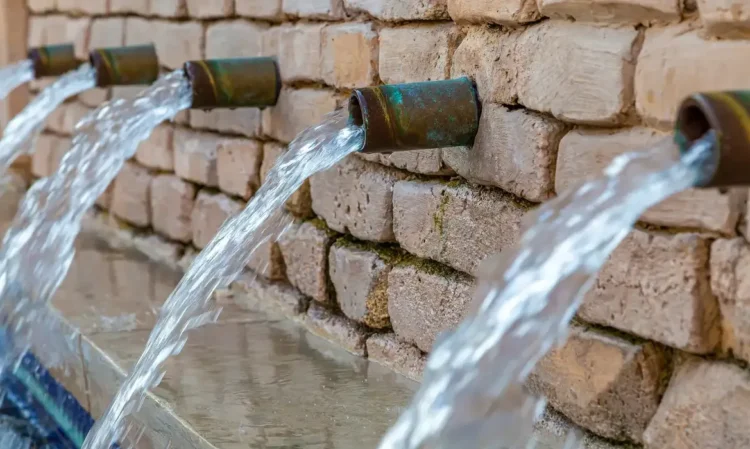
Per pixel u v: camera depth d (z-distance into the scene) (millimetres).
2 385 3867
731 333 2074
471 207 2803
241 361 3188
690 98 1729
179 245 4660
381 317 3227
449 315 2895
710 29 2035
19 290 3949
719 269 2061
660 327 2199
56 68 5227
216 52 4234
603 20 2322
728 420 2053
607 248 1793
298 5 3615
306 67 3584
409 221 3062
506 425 1729
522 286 1854
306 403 2822
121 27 5199
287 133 3738
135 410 2891
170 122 4656
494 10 2666
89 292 4031
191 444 2617
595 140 2363
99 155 3865
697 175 1696
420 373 3023
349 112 2787
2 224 5547
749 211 1992
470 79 2785
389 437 1803
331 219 3461
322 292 3504
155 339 2982
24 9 6746
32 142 6418
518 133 2598
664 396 2223
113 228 5344
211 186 4344
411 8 3025
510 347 1797
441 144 2750
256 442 2543
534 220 1924
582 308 2402
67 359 3559
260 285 3902
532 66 2543
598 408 2385
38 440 3564
